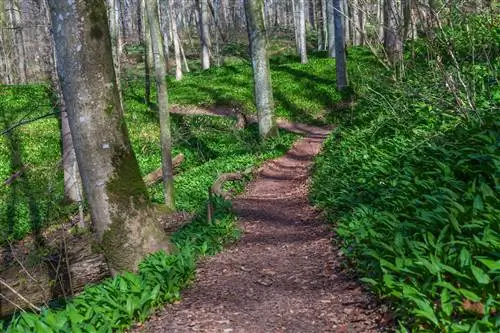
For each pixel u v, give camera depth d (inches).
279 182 613.6
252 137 904.3
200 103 1138.7
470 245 188.5
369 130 512.7
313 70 1252.5
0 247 523.2
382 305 197.0
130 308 216.1
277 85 1172.5
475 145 283.4
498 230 193.6
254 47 822.5
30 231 549.6
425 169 307.7
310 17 2491.4
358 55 1251.2
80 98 263.1
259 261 310.3
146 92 1138.0
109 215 274.8
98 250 284.2
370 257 235.0
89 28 258.7
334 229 320.8
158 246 286.0
